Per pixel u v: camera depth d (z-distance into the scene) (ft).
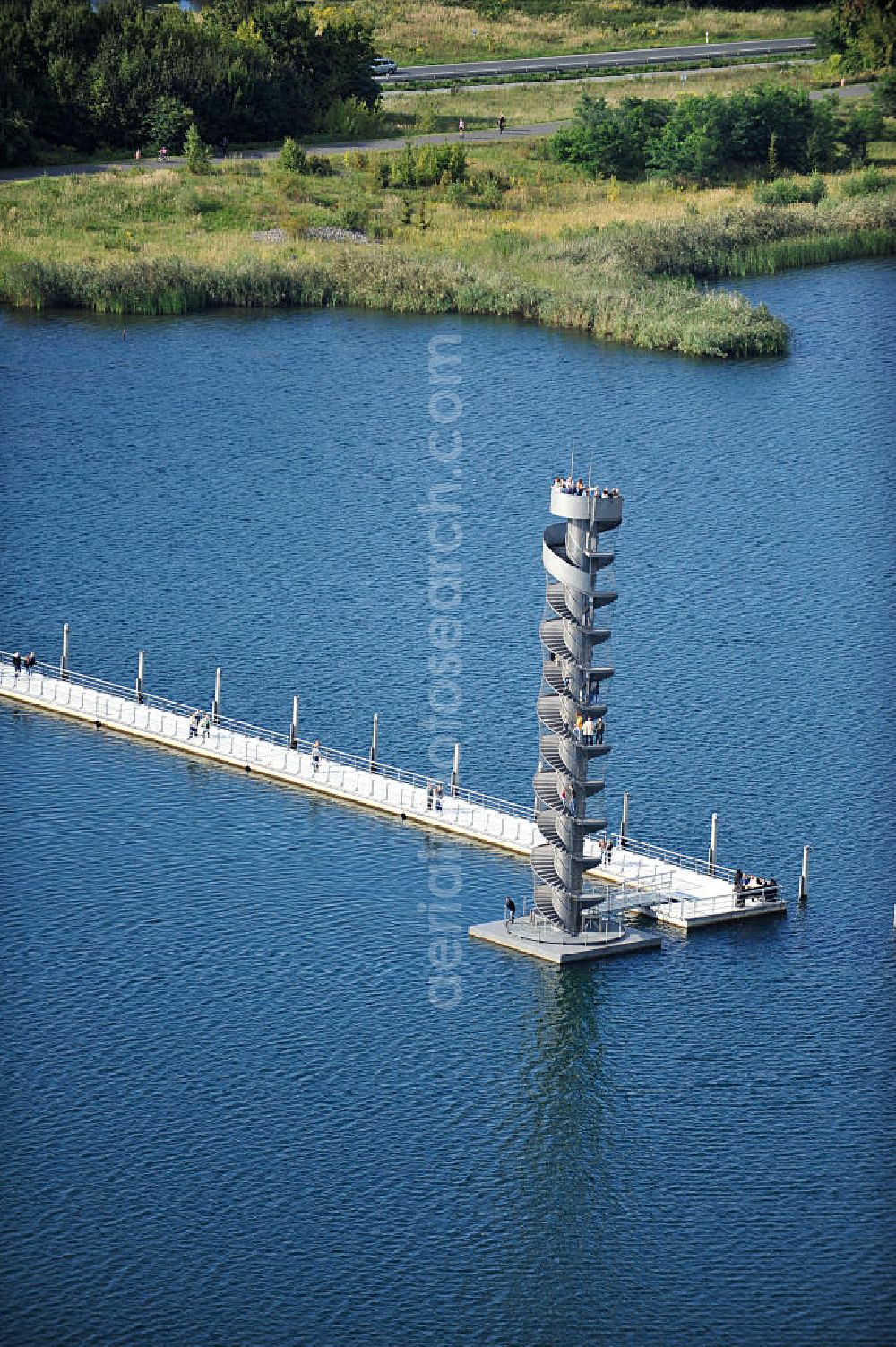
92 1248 377.09
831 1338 358.43
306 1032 439.22
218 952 465.88
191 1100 417.69
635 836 515.09
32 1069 425.28
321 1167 399.03
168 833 516.32
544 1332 360.07
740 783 536.42
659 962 465.88
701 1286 371.76
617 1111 416.26
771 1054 433.89
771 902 484.74
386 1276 372.58
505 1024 442.91
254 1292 368.07
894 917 481.87
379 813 527.40
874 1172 398.42
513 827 515.50
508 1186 395.75
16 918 476.95
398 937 472.85
